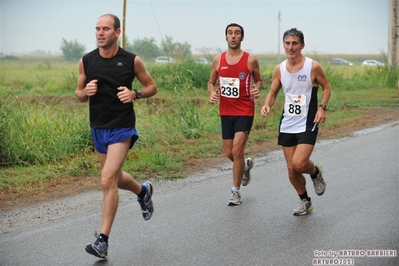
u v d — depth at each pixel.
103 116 10.36
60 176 16.16
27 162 17.55
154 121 22.27
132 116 10.47
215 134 22.80
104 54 10.31
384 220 11.84
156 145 20.14
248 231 11.27
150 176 16.27
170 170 17.03
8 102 21.69
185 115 23.02
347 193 14.03
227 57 13.12
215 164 17.89
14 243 10.76
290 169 12.14
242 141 13.08
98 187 15.05
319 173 12.49
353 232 11.12
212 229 11.42
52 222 12.04
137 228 11.55
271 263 9.60
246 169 14.03
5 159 17.58
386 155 18.81
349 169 16.78
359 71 50.53
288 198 13.69
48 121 19.98
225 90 13.15
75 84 40.62
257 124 25.03
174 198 13.84
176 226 11.64
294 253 10.05
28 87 41.06
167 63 38.00
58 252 10.27
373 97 37.69
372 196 13.72
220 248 10.34
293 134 12.00
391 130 24.48
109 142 10.36
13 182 15.29
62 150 18.20
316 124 11.94
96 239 10.11
